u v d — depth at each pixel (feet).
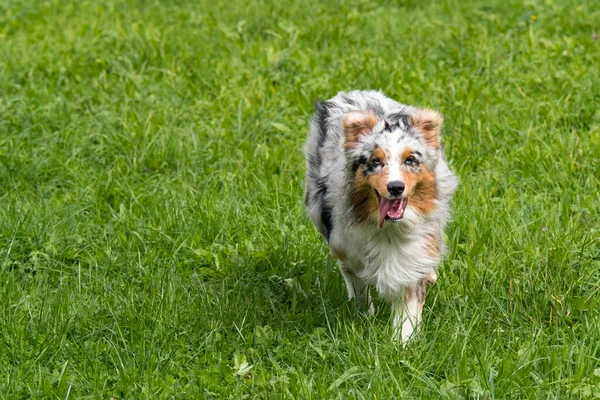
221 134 39.70
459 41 48.80
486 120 39.86
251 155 38.06
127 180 36.55
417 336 25.53
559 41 48.08
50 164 37.70
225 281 30.01
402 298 25.95
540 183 34.94
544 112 40.57
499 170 36.17
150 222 33.27
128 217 33.47
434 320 26.55
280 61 46.55
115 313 27.45
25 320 27.12
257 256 31.12
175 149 38.11
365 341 25.43
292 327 27.22
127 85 44.27
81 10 57.93
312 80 44.04
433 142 24.67
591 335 25.07
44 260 31.27
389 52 48.01
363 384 23.71
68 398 23.56
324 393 22.98
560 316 26.55
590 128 38.96
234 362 24.88
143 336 25.75
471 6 55.98
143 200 34.81
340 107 28.76
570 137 37.14
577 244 30.30
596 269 29.14
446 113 40.52
